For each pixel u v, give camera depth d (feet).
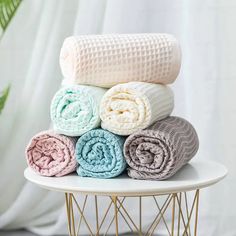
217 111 5.67
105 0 5.82
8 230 6.56
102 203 6.11
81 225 6.18
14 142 6.31
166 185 3.01
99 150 3.25
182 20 5.76
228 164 5.72
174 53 3.42
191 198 5.81
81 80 3.29
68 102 3.28
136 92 3.12
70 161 3.32
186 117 5.81
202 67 5.62
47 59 6.07
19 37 6.26
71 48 3.29
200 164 3.74
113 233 6.18
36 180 3.21
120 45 3.32
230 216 5.79
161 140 3.11
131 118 3.13
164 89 3.51
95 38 3.34
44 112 6.20
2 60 6.30
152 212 6.07
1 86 6.32
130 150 3.17
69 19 6.08
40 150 3.37
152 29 5.83
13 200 6.48
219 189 5.77
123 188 2.94
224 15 5.57
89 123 3.22
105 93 3.21
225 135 5.69
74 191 2.99
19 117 6.28
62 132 3.27
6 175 6.39
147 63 3.34
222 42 5.59
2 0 5.68
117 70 3.31
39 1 6.14
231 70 5.62
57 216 6.43
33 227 6.48
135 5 5.76
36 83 6.18
